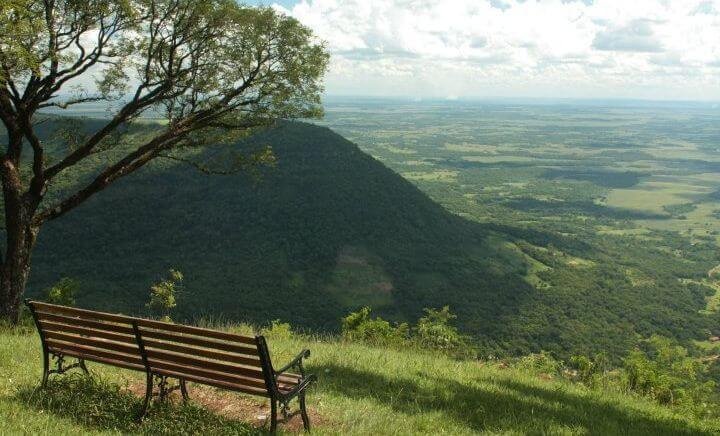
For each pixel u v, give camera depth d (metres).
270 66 16.91
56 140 16.91
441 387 8.16
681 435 7.34
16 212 13.45
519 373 10.72
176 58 16.11
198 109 16.80
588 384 10.87
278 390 5.28
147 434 5.29
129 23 14.48
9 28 10.63
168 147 16.52
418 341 13.59
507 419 6.82
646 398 10.07
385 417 6.30
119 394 6.32
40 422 5.17
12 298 13.38
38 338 10.05
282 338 12.44
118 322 5.63
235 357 5.17
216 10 15.51
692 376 11.18
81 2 13.33
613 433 6.74
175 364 5.54
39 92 13.49
